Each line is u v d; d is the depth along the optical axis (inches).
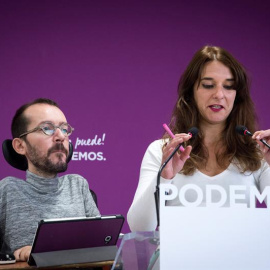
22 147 209.9
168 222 129.7
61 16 343.6
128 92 343.9
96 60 343.3
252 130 206.4
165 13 350.9
